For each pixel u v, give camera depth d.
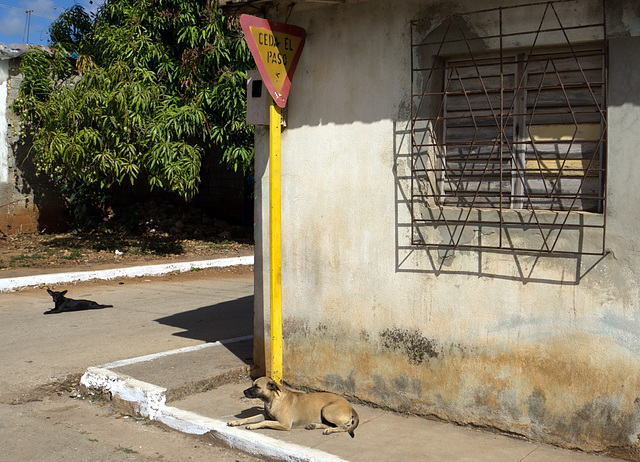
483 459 4.26
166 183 13.91
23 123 15.93
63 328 8.62
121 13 14.81
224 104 14.30
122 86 13.14
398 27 5.08
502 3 4.57
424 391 5.06
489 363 4.71
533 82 4.66
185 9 14.51
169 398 5.46
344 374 5.54
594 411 4.27
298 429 4.88
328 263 5.59
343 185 5.46
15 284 11.42
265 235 6.06
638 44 4.05
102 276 12.57
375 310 5.31
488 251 4.68
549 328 4.43
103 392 5.79
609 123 4.18
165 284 12.41
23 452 4.61
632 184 4.09
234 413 5.22
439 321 4.95
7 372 6.53
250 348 6.95
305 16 5.64
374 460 4.26
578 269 4.30
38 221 16.83
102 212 18.50
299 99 5.71
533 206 4.70
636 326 4.09
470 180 4.97
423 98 4.96
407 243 5.09
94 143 13.27
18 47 15.16
